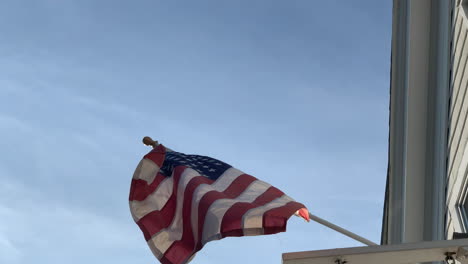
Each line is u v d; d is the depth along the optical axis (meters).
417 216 12.50
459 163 11.23
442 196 11.94
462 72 11.39
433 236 12.23
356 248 7.50
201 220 10.03
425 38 12.65
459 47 11.56
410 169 12.51
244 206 9.88
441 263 10.60
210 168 11.10
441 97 12.23
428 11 12.66
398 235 12.82
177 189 10.84
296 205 9.92
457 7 11.76
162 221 10.73
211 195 10.27
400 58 12.95
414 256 7.59
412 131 12.55
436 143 12.33
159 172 11.30
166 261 10.29
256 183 10.55
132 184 11.16
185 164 11.26
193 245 10.12
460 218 11.11
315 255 7.47
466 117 11.09
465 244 7.40
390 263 7.67
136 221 10.86
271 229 9.63
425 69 12.62
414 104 12.59
